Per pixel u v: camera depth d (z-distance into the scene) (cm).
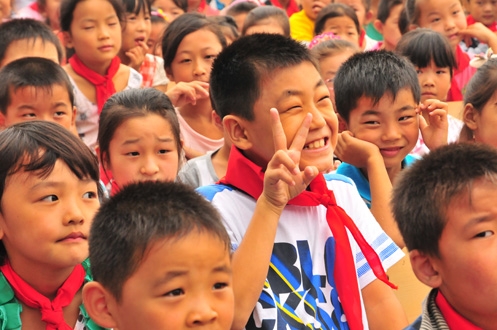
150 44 959
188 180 533
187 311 293
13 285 350
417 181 323
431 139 543
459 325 313
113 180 500
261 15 896
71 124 594
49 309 350
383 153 503
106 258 304
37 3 1043
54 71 582
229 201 367
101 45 762
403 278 447
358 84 501
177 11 1050
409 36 730
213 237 301
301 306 354
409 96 502
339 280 364
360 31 1000
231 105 375
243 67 368
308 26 1056
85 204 346
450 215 310
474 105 555
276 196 343
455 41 897
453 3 895
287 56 366
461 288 311
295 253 364
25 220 335
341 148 494
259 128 366
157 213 301
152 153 492
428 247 318
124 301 300
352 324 360
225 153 539
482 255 305
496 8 1021
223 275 302
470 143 338
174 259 294
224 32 778
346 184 408
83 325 365
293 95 362
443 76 721
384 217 463
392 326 380
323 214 379
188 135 658
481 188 308
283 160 334
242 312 333
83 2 762
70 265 340
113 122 493
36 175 335
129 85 796
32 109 572
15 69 577
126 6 856
